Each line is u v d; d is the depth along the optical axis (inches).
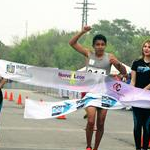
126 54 3663.9
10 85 2903.5
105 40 422.0
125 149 494.9
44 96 1892.2
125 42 5083.7
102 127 421.7
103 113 418.3
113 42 4771.2
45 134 587.8
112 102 418.3
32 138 544.4
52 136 570.6
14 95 1851.6
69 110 417.7
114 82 420.2
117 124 784.9
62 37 4517.7
